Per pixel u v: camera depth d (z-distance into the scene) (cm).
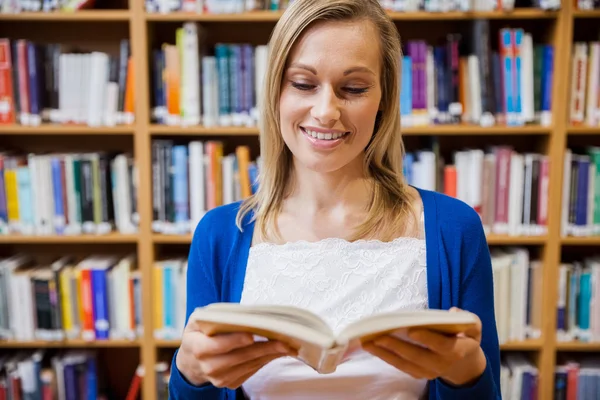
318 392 98
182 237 219
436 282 101
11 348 245
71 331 226
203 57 215
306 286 101
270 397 100
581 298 221
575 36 236
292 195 110
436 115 213
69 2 210
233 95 214
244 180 217
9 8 209
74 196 218
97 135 248
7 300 224
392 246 103
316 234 106
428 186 215
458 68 210
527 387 226
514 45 208
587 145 242
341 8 90
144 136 215
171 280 222
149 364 226
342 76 91
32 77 212
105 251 256
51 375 227
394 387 97
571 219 217
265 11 210
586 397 225
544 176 214
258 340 86
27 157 231
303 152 97
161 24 236
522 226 218
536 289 222
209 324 74
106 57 213
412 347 75
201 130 213
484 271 103
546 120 213
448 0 207
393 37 99
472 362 84
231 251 108
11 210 219
